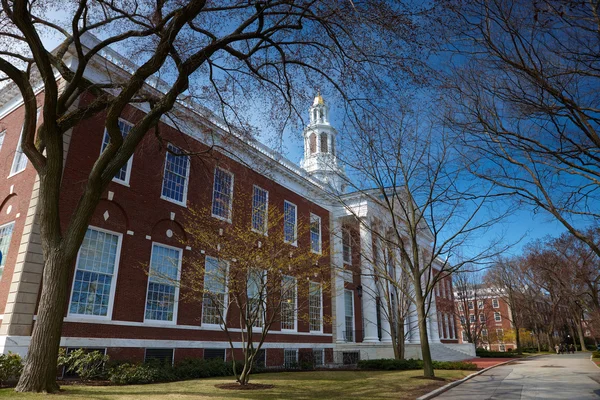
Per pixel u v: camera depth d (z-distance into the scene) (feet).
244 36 41.04
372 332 106.63
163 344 61.41
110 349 54.54
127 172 62.39
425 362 60.18
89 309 53.98
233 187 79.46
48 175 37.04
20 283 47.78
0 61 38.14
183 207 69.56
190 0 37.73
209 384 46.60
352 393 42.34
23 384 32.35
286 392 41.19
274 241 54.24
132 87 38.04
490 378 66.74
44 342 33.19
